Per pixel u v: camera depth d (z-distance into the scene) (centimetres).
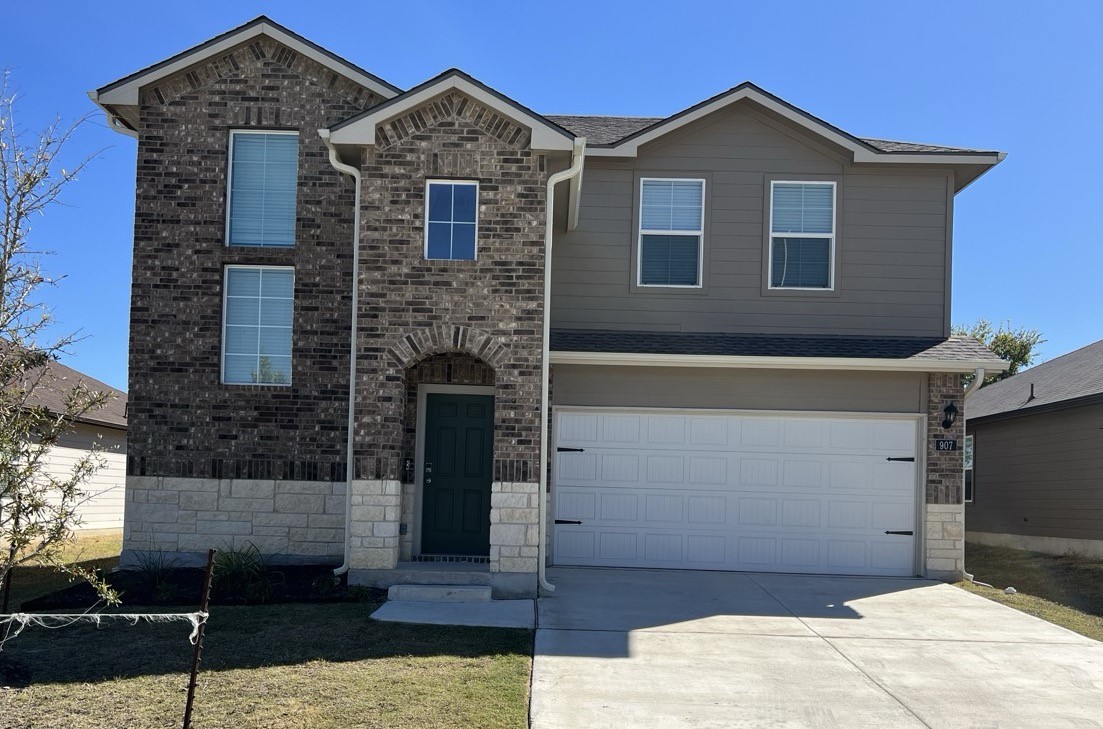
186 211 1195
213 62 1212
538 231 1063
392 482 1030
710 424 1267
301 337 1184
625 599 1027
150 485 1162
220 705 621
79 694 639
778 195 1359
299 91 1211
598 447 1266
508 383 1042
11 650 747
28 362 680
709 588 1113
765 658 796
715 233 1346
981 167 1345
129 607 929
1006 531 1820
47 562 700
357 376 1044
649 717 636
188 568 1135
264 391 1176
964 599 1090
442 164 1069
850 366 1224
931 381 1257
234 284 1211
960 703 686
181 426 1169
